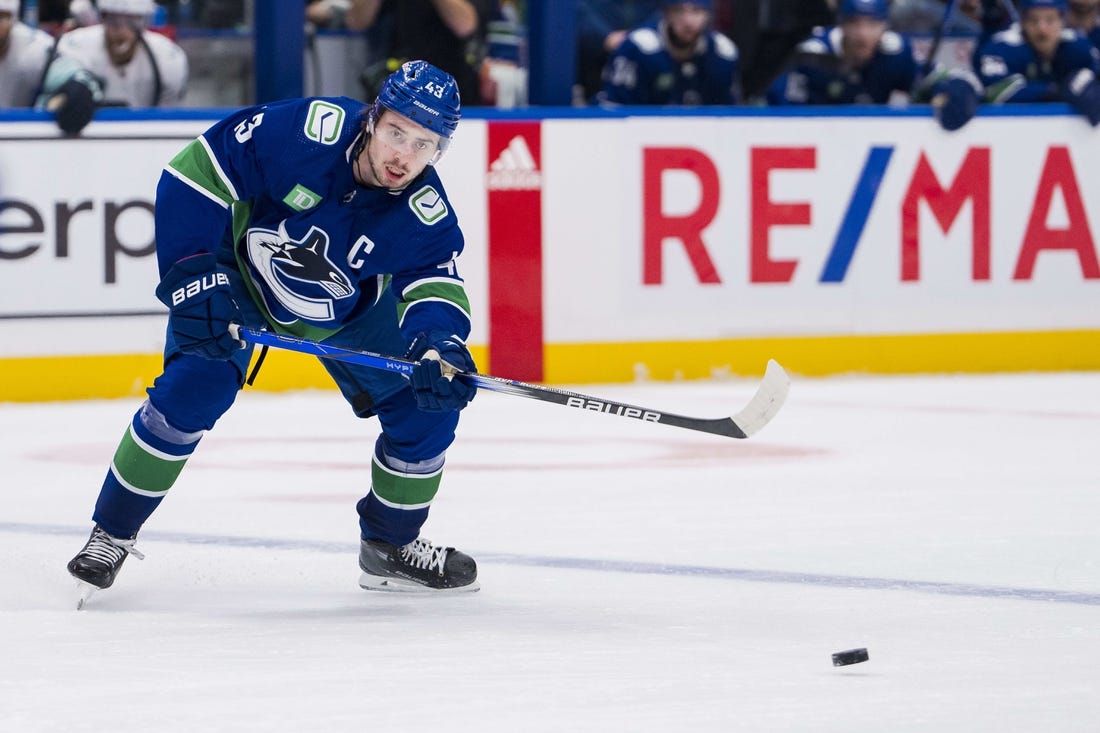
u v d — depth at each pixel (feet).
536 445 72.59
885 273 97.30
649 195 93.66
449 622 41.29
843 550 51.26
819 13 109.91
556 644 38.78
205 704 32.94
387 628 40.47
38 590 44.73
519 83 106.22
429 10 93.40
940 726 31.83
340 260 41.14
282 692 33.94
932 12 120.88
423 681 34.99
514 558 50.11
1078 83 98.58
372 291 43.04
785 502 59.67
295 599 44.24
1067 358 100.32
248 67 102.78
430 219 41.24
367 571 45.50
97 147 84.74
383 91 39.06
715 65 99.04
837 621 41.57
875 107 96.22
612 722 31.89
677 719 32.14
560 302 92.73
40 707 32.63
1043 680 35.45
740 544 52.21
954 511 57.98
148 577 46.70
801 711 32.81
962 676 35.81
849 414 82.64
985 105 97.96
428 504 45.01
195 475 64.59
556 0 94.12
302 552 50.67
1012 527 55.11
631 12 112.88
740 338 95.50
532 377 92.48
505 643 38.86
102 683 34.58
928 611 42.86
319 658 37.06
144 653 37.35
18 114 83.15
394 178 39.78
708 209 94.48
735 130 94.48
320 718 31.99
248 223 41.96
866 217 96.68
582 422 79.15
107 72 89.45
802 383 94.58
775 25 111.55
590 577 47.29
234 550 50.75
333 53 100.32
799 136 95.40
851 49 101.81
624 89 98.12
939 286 98.12
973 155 97.96
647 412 41.52
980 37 109.91
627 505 58.95
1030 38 102.32
